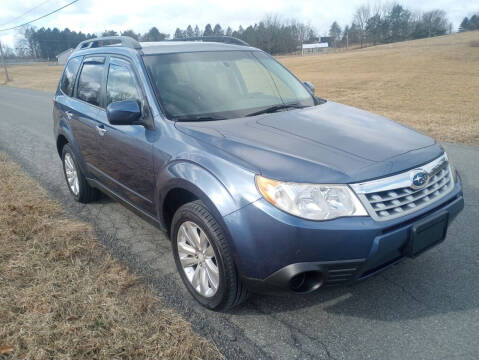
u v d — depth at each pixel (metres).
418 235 2.66
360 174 2.58
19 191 5.51
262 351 2.65
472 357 2.53
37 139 9.45
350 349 2.64
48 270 3.51
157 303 3.12
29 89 27.86
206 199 2.74
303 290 2.63
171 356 2.54
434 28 108.56
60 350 2.60
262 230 2.52
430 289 3.22
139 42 4.37
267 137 2.99
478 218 4.40
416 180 2.71
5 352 2.57
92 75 4.59
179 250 3.21
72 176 5.30
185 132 3.18
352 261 2.49
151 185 3.46
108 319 2.86
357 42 118.81
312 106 3.89
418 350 2.61
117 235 4.33
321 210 2.46
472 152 6.95
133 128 3.64
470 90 19.03
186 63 3.89
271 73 4.31
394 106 14.05
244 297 2.89
